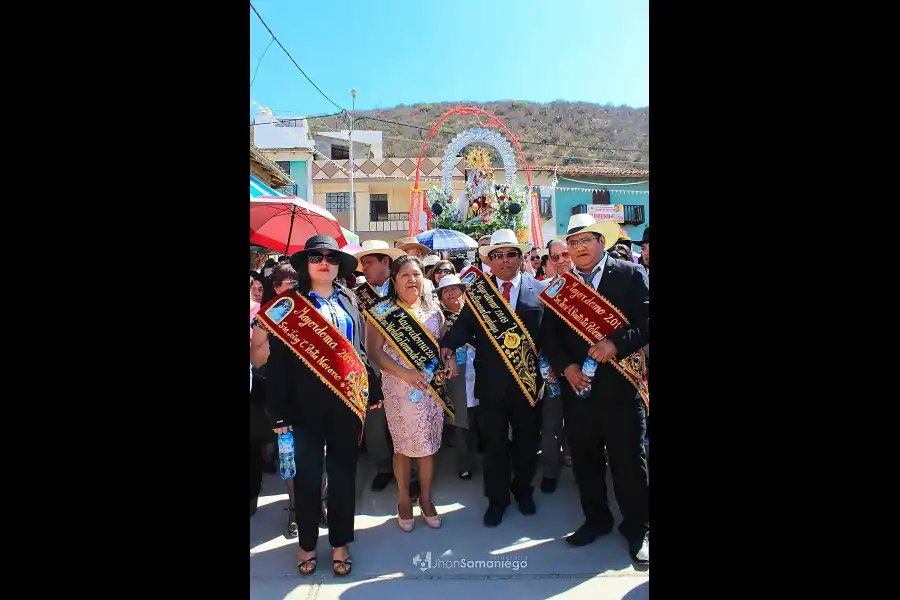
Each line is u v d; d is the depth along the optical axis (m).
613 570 2.38
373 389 2.59
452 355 2.76
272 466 3.70
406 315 2.70
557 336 2.57
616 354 2.32
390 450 3.35
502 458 2.82
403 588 2.25
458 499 3.17
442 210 8.64
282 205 4.33
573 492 3.23
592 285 2.49
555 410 3.17
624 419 2.39
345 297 2.50
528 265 5.20
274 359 2.30
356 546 2.61
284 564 2.46
